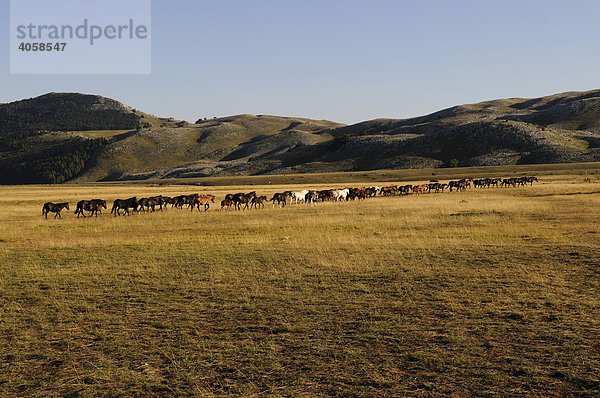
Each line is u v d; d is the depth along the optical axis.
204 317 10.04
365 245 18.81
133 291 12.34
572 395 6.23
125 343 8.52
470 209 33.22
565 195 43.03
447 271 13.77
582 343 7.99
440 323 9.24
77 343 8.58
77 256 17.77
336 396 6.34
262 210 38.44
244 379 6.93
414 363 7.38
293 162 189.62
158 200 40.53
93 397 6.47
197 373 7.16
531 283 12.13
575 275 12.87
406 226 25.42
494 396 6.25
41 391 6.66
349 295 11.50
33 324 9.73
